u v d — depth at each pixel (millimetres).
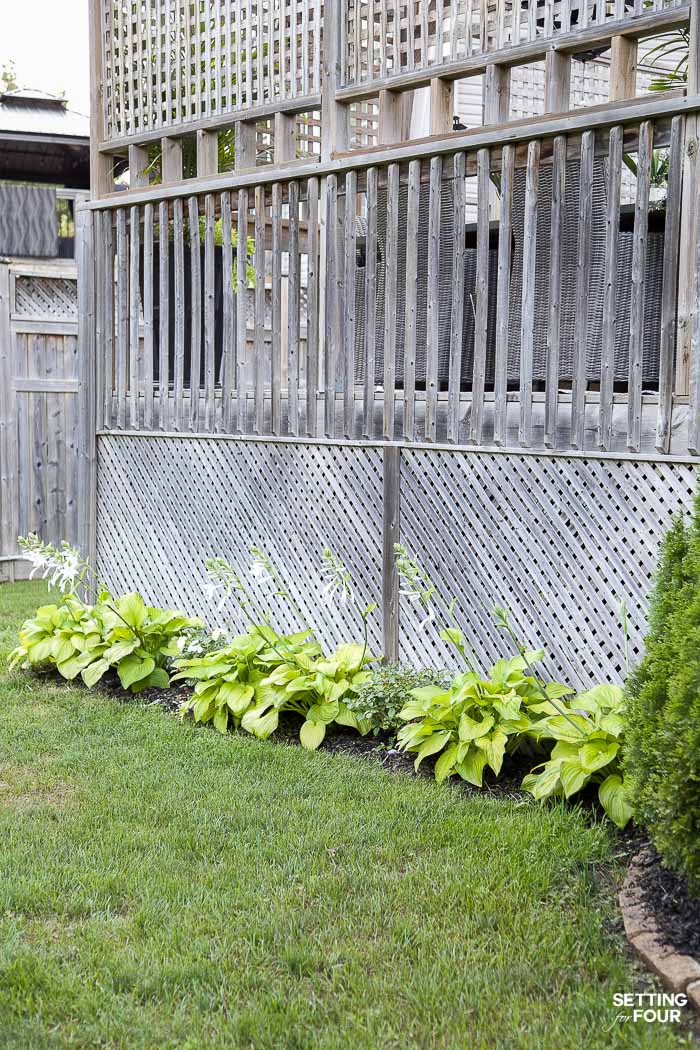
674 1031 2666
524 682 4539
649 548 4445
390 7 5449
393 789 4285
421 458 5336
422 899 3326
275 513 6098
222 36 6250
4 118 12594
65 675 5934
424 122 9625
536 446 5035
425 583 5336
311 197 5773
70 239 10875
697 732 2961
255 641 5457
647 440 4676
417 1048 2576
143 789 4305
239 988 2838
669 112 4273
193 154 9492
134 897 3377
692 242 4277
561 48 4781
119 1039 2639
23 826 3920
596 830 3758
